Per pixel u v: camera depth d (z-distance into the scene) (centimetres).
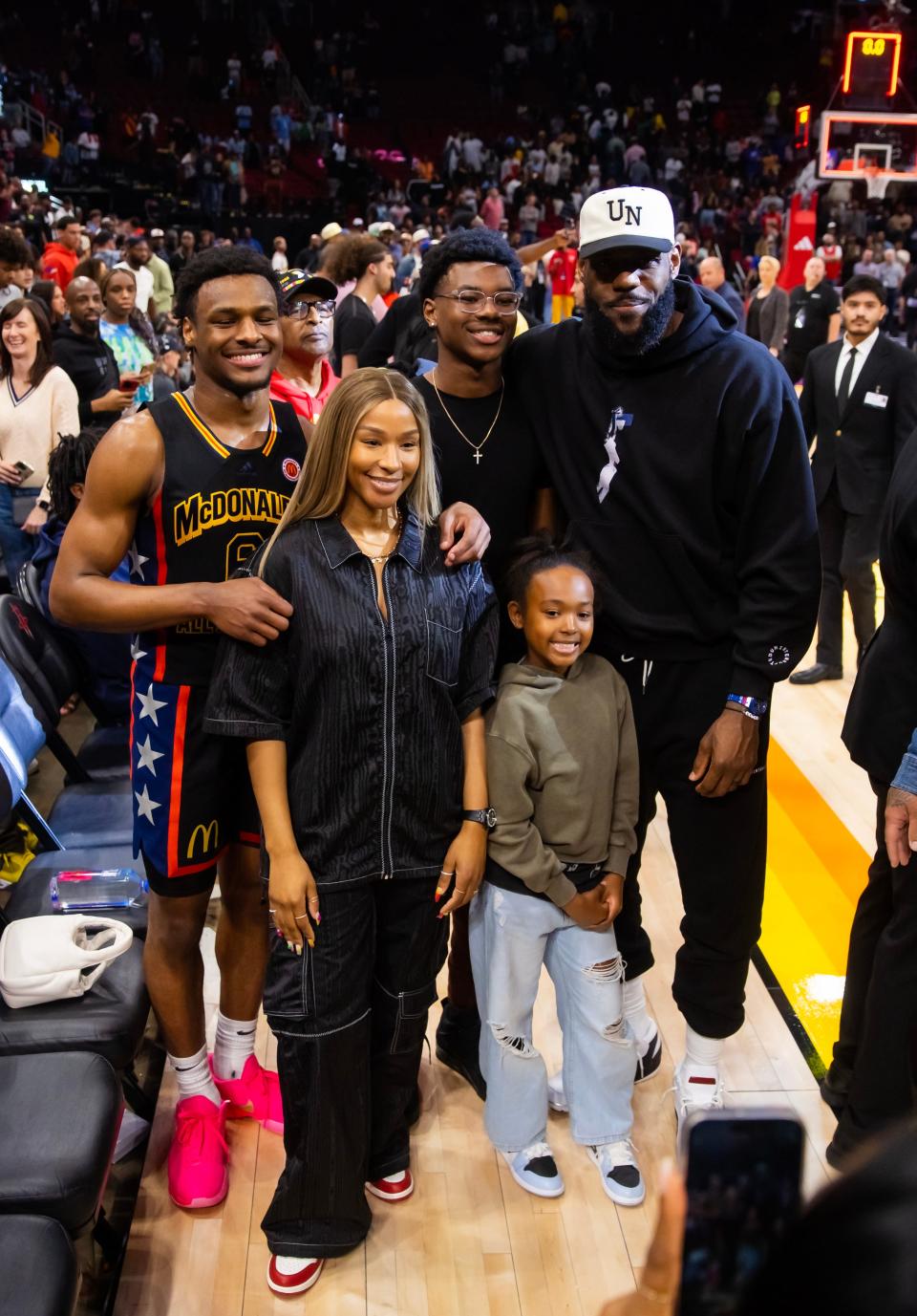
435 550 203
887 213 1593
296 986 201
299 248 1789
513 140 2161
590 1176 237
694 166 2205
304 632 193
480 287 210
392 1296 210
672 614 223
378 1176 228
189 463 204
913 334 1431
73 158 1847
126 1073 251
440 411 223
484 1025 228
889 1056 218
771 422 209
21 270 630
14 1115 193
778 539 214
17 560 477
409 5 2411
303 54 2405
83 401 516
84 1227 186
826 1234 47
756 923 239
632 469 215
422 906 208
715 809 230
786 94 2347
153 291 980
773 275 929
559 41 2433
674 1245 68
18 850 334
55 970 219
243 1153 242
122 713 335
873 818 386
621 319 204
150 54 2214
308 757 198
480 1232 224
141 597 197
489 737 214
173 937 223
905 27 1695
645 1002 273
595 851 221
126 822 285
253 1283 213
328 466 194
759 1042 277
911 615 220
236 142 2000
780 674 219
